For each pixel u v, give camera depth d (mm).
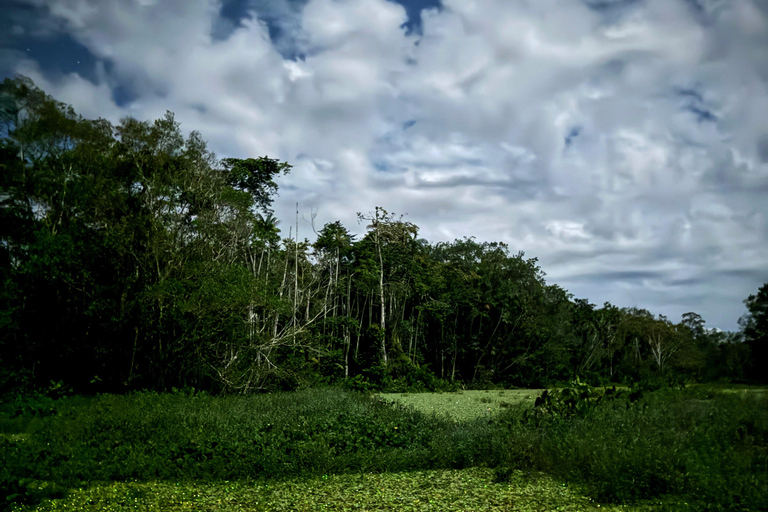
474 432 10914
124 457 9555
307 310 29641
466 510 7082
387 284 39000
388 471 9469
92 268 23922
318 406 15336
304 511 7176
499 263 48625
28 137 24125
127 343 24141
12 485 7613
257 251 29656
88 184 24797
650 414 10094
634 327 53625
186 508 7273
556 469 8734
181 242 25203
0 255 23719
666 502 6902
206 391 23297
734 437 8516
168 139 25453
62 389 21312
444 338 43000
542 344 46938
